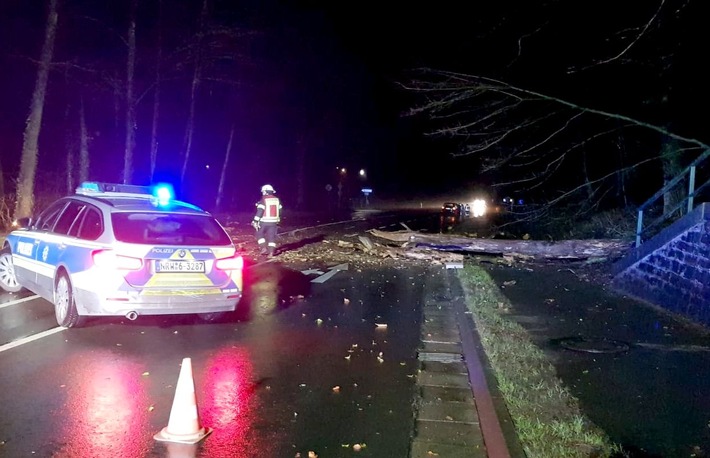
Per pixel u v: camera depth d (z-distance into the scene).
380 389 6.32
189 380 5.05
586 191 23.28
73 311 7.98
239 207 46.44
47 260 8.69
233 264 8.35
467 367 7.05
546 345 8.20
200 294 8.03
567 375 6.89
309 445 4.95
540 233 24.61
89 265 7.62
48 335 7.84
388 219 41.94
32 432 4.97
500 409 5.64
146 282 7.67
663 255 11.02
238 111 40.25
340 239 23.14
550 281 13.88
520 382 6.46
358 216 44.28
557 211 23.92
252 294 11.46
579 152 22.16
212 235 8.49
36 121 19.50
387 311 10.40
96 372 6.49
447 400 6.03
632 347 8.11
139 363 6.87
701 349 8.02
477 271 14.88
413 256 17.84
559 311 10.47
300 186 49.38
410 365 7.21
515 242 18.12
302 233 25.83
